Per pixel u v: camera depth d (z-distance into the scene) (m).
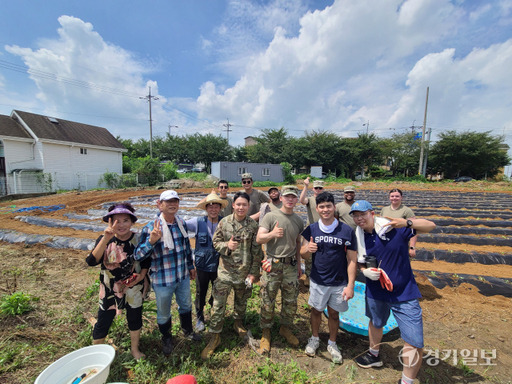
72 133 21.23
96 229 8.27
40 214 10.70
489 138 31.97
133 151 37.28
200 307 3.38
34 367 2.52
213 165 28.61
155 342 3.05
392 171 41.12
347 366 2.72
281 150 40.09
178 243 2.85
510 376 2.67
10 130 17.53
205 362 2.72
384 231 2.50
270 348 3.01
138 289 2.64
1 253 5.87
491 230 8.32
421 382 2.58
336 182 30.22
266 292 2.96
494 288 4.40
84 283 4.47
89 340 2.93
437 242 7.52
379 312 2.62
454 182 28.72
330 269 2.77
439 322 3.61
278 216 2.94
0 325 3.06
